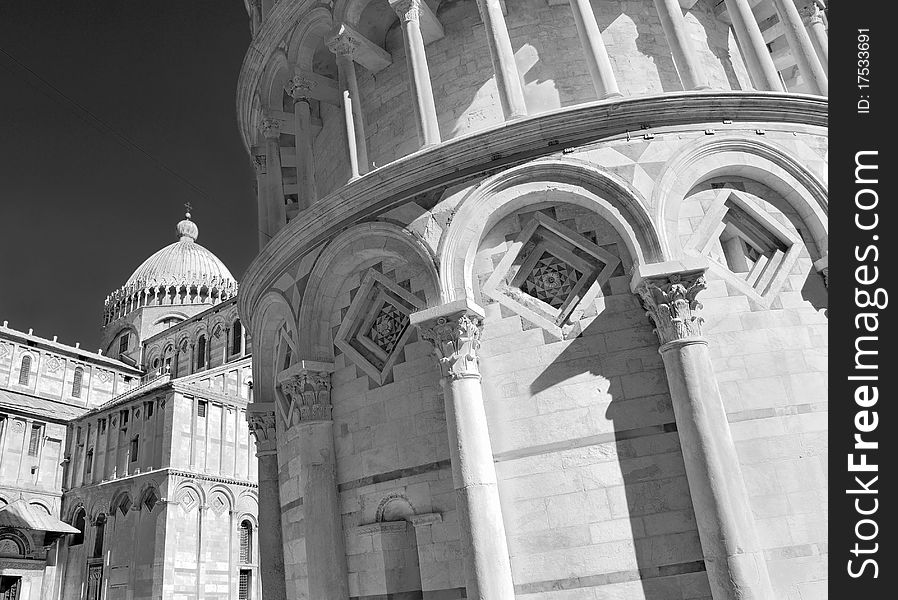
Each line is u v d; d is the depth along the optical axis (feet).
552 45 55.06
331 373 51.37
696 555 37.91
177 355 222.28
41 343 196.44
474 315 43.45
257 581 156.56
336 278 51.88
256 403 64.34
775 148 45.42
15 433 169.68
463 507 39.73
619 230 43.91
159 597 134.00
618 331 42.73
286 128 70.54
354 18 57.77
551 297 45.19
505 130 45.47
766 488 39.29
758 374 41.68
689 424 38.65
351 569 46.60
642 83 53.72
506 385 43.24
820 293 44.52
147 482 147.33
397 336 49.29
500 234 46.55
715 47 58.70
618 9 56.34
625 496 39.55
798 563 37.93
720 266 44.34
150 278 254.68
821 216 45.03
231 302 211.41
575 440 41.11
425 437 45.27
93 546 157.38
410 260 46.80
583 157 45.09
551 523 40.04
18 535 156.87
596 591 38.34
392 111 58.90
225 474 157.38
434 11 59.26
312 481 48.34
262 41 66.33
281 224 65.62
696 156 44.88
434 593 42.24
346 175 60.59
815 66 51.78
